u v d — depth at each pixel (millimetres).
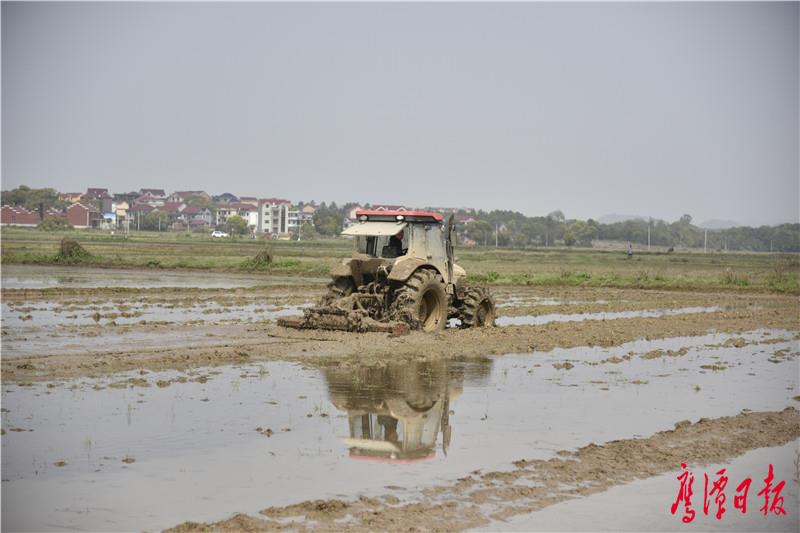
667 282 43656
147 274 43469
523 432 10930
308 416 11367
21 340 17484
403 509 8016
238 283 38312
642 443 10469
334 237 175000
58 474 8836
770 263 77812
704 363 16781
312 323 18812
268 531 7438
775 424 11578
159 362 14938
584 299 33938
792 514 8344
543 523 7832
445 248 20000
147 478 8758
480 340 18547
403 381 13961
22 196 197000
